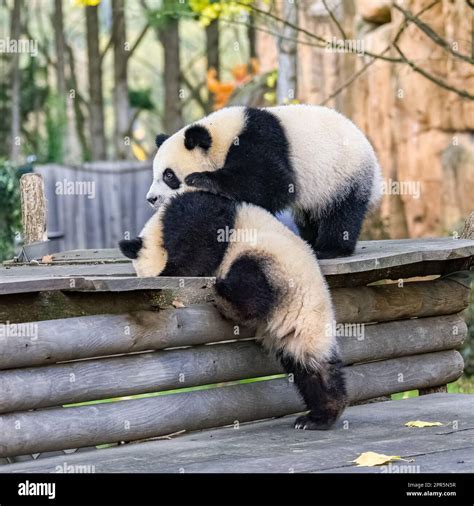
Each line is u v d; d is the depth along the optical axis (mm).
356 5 18672
